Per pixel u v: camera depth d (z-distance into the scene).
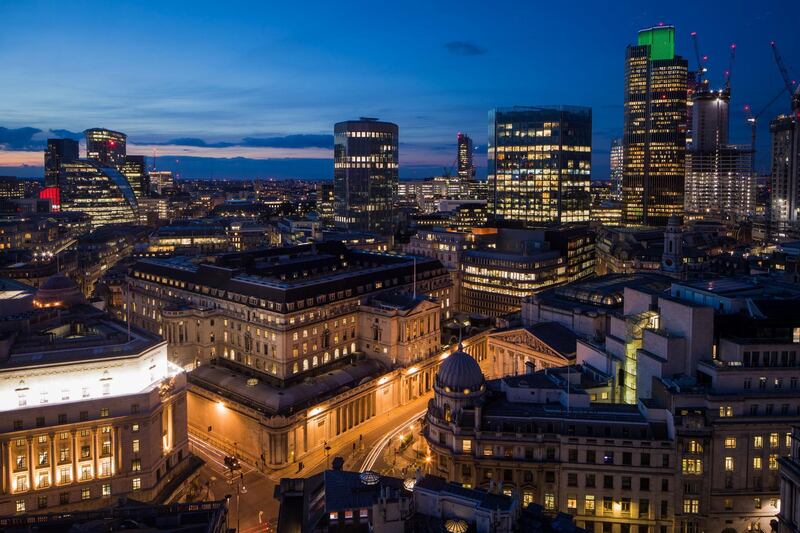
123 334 152.25
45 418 132.88
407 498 94.88
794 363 133.25
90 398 137.00
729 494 128.00
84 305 189.12
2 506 129.25
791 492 107.94
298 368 199.25
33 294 190.62
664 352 141.50
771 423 127.44
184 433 155.00
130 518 102.81
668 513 129.00
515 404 144.88
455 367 143.88
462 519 93.94
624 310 170.00
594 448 130.62
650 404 135.50
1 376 131.75
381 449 178.50
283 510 111.00
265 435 169.50
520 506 102.75
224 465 171.50
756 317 141.88
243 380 192.88
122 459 138.12
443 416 143.50
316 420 178.88
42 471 132.75
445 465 140.88
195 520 103.50
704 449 127.44
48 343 143.12
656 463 128.88
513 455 134.50
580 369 169.12
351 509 95.31
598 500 131.00
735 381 131.12
